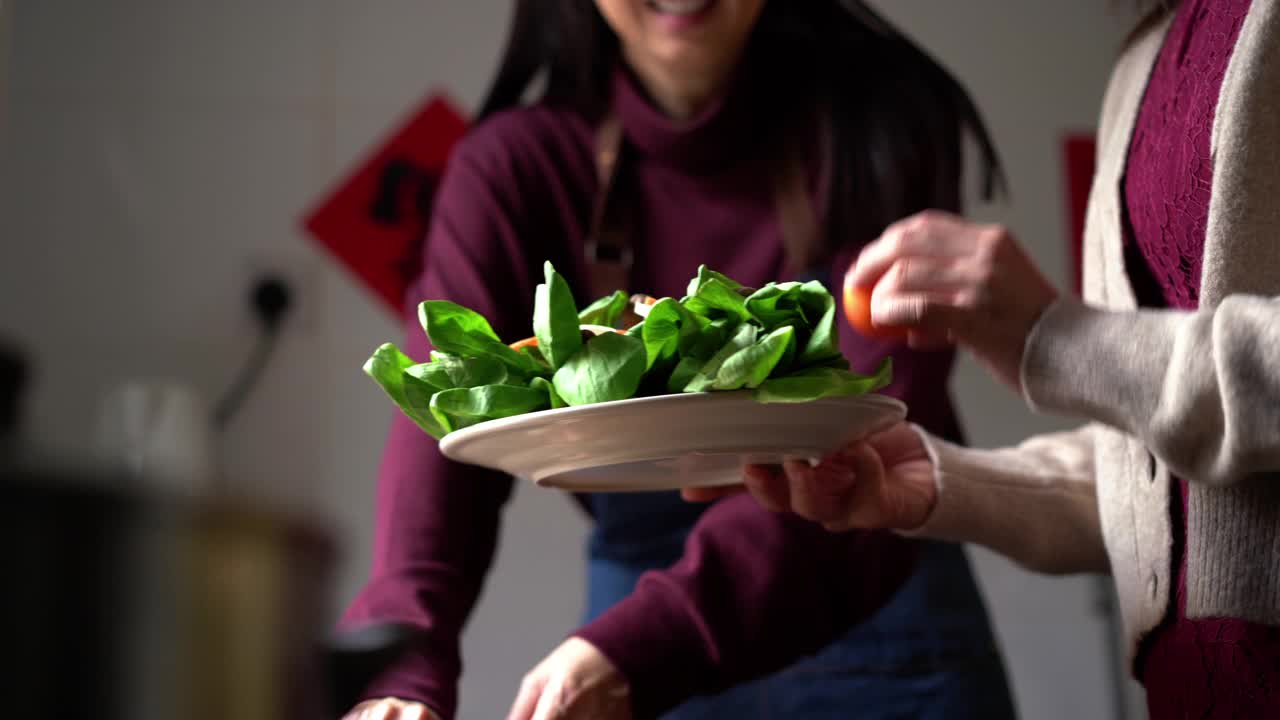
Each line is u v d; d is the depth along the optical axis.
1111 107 1.13
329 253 3.01
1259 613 0.91
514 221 1.43
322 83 3.06
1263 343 0.81
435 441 1.21
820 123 1.41
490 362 0.95
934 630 1.41
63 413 2.89
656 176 1.44
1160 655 1.03
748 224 1.43
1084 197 3.15
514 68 1.51
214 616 0.45
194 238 3.00
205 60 3.05
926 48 3.20
